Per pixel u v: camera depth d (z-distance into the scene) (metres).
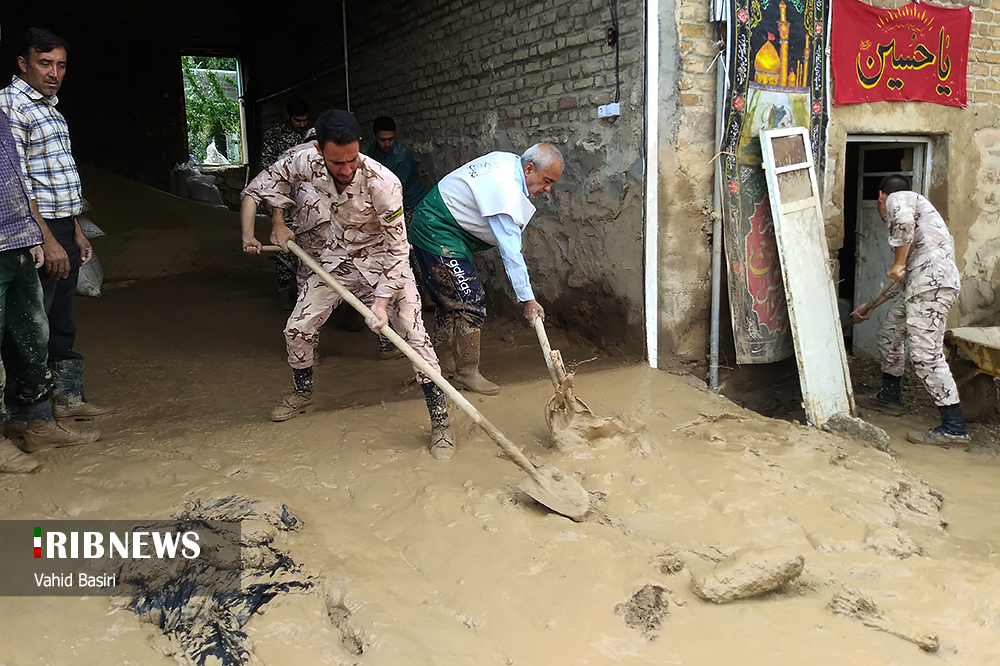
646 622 2.62
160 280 8.02
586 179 5.79
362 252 3.88
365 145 9.23
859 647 2.54
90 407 4.43
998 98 6.89
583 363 5.60
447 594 2.76
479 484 3.48
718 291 5.46
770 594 2.85
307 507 3.28
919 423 5.90
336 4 9.68
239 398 4.80
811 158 5.55
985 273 7.15
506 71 6.51
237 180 14.16
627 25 5.22
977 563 3.19
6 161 3.32
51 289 3.93
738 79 5.18
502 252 4.15
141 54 13.56
